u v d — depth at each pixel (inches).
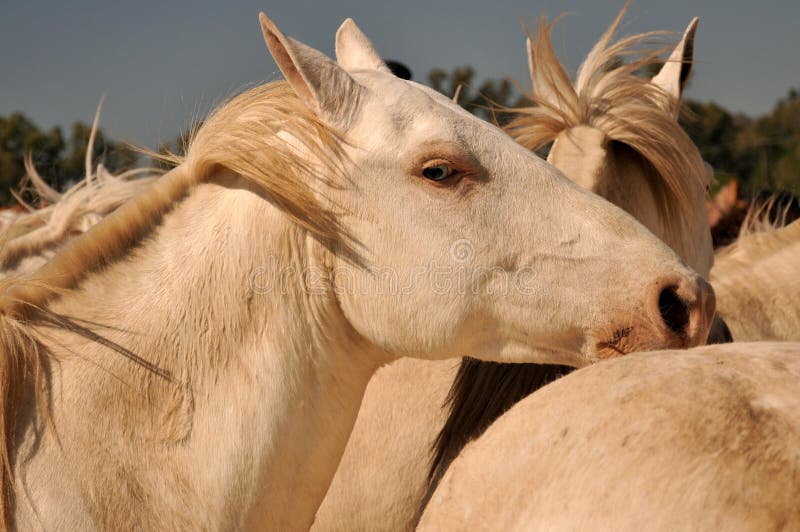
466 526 92.7
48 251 229.3
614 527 78.4
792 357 89.3
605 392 90.4
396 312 124.5
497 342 128.5
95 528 111.0
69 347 119.3
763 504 73.8
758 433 79.0
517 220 124.5
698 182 174.1
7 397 115.6
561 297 123.6
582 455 85.5
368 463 154.5
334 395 127.7
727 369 88.1
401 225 123.6
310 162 125.4
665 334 119.3
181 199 128.6
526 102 187.6
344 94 126.6
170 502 115.3
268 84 131.9
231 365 119.4
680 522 75.7
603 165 157.9
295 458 123.6
